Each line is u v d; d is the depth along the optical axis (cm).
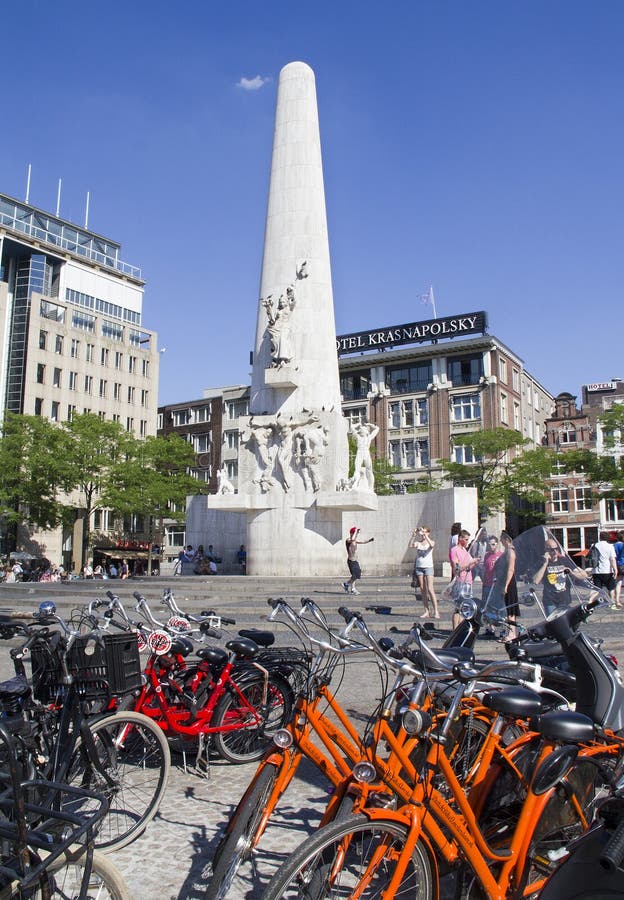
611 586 1780
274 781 401
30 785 317
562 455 4672
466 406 5984
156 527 6812
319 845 313
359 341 6550
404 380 6322
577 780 402
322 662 444
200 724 630
